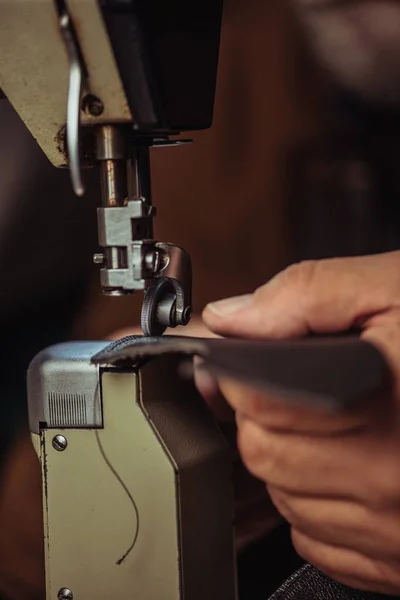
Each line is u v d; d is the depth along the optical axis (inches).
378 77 87.7
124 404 37.0
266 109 100.0
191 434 38.9
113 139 37.8
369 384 28.9
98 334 83.4
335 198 100.4
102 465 37.6
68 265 78.3
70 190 76.4
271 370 28.6
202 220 95.8
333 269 35.9
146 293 40.4
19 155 73.7
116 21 34.8
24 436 75.8
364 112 96.1
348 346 31.8
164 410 38.4
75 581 38.3
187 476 37.1
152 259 38.1
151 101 36.5
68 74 37.1
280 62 100.3
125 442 37.1
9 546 70.1
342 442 34.0
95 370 37.4
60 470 38.2
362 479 34.2
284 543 48.5
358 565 36.8
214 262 96.0
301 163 101.0
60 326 81.4
